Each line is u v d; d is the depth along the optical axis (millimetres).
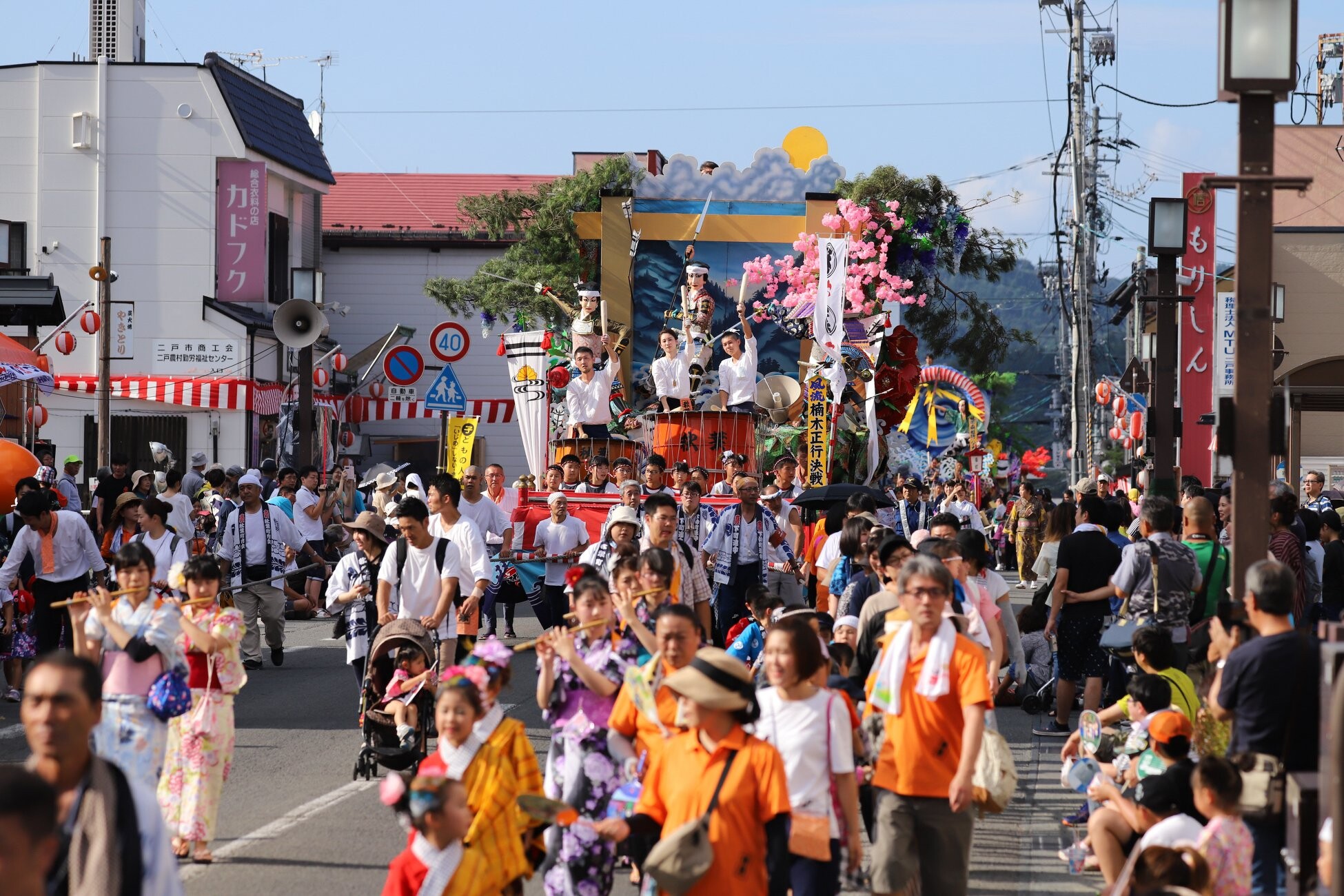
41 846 5535
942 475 60438
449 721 9117
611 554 15742
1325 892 7723
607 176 59344
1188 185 41344
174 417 50000
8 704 20578
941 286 64875
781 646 9055
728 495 25922
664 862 7949
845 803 9070
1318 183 51594
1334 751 6137
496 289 60438
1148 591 15133
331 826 13570
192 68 51125
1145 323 64438
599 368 30453
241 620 12625
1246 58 10578
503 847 9109
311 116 66750
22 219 50969
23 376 29328
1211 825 9008
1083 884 12039
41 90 50875
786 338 43594
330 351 58531
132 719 11336
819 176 44094
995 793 10977
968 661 9492
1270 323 10523
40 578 20422
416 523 15500
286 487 31172
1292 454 32344
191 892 11422
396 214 73188
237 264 51062
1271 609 9266
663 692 9430
